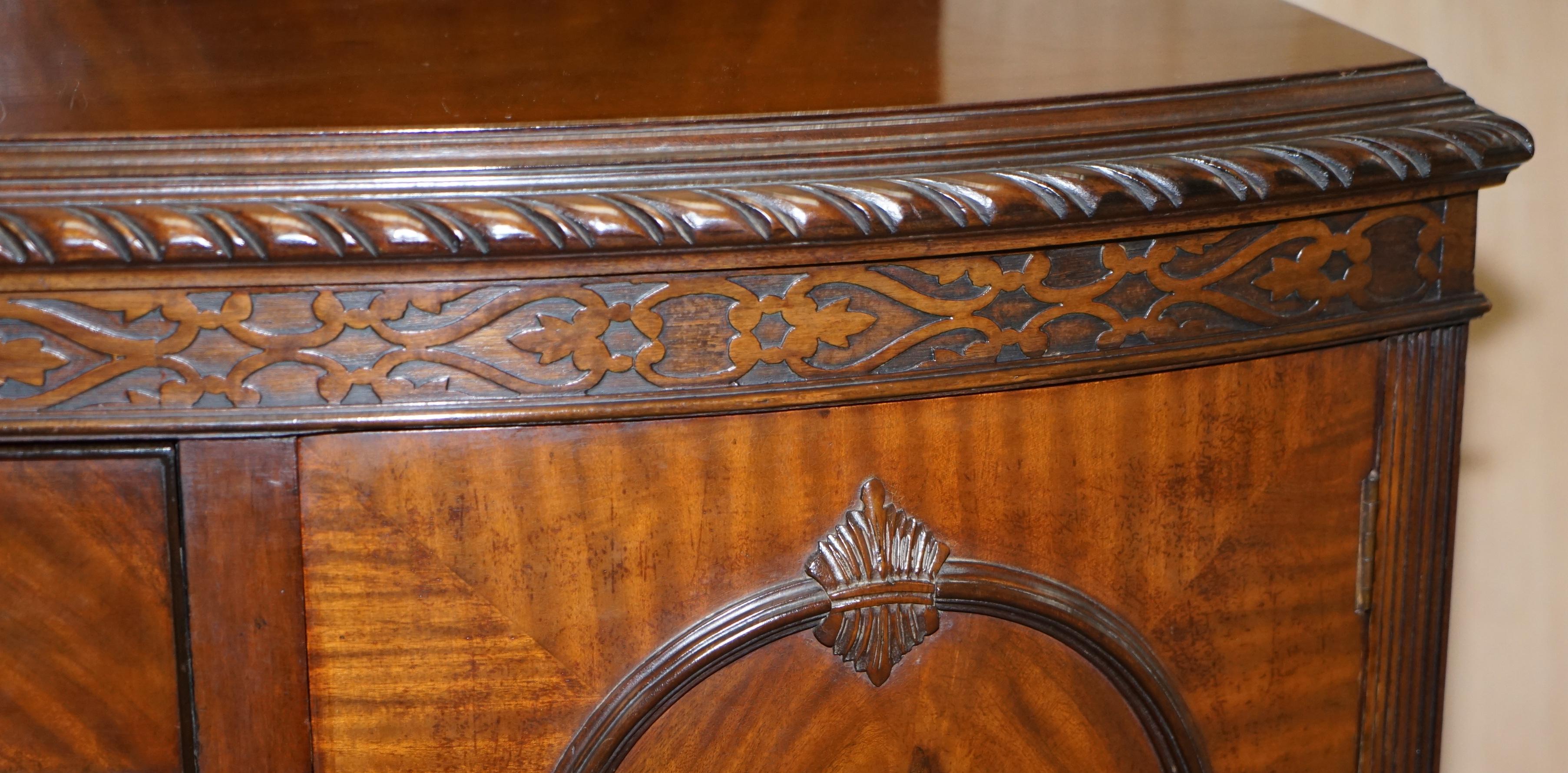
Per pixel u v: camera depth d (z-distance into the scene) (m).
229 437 0.89
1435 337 0.98
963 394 0.92
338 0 1.13
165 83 0.95
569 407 0.89
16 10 1.09
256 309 0.87
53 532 0.89
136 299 0.87
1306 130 0.93
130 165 0.87
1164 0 1.14
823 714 0.94
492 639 0.91
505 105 0.91
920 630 0.94
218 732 0.91
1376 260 0.95
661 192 0.87
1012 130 0.90
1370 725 1.01
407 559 0.90
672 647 0.92
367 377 0.88
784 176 0.88
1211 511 0.96
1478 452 1.51
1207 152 0.91
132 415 0.88
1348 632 1.00
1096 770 0.98
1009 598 0.94
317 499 0.90
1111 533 0.95
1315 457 0.97
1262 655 0.99
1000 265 0.91
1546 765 1.57
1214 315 0.94
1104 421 0.94
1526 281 1.46
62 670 0.91
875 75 0.96
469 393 0.89
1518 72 1.42
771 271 0.89
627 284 0.89
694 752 0.94
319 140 0.87
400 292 0.88
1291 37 1.03
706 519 0.92
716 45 1.03
